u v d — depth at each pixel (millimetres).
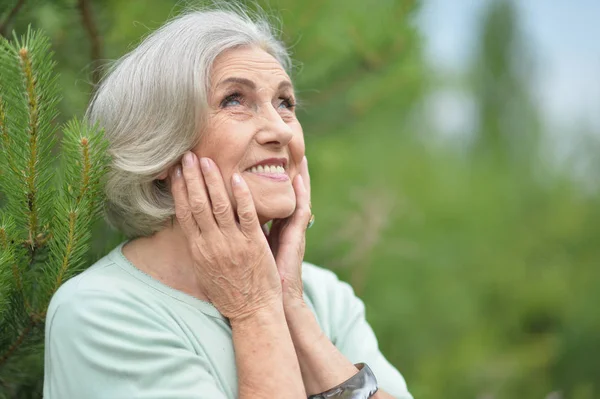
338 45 2744
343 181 4129
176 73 1502
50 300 1601
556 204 9227
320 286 1843
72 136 1473
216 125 1512
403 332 5230
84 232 1572
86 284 1474
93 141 1479
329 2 2668
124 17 2381
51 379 1454
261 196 1542
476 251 7875
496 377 5855
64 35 2307
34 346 1717
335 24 2729
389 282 5008
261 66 1566
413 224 5570
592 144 9680
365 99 2961
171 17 1945
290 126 1633
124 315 1434
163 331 1449
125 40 2377
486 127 12648
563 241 8578
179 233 1573
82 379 1402
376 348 1796
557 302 7457
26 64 1423
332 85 2893
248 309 1505
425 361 5473
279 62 1723
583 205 9078
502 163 11789
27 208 1539
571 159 9891
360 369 1595
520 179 10359
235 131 1510
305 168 1761
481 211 8453
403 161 8445
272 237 1730
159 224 1588
